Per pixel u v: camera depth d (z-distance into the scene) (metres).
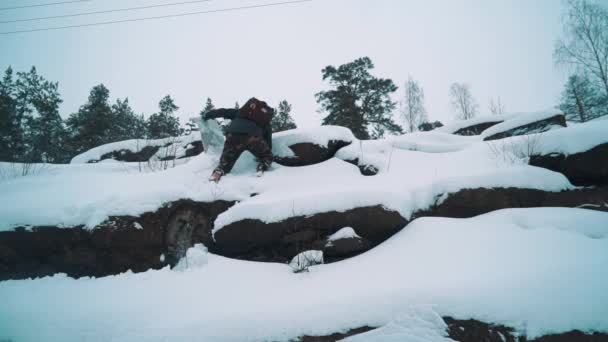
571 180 3.31
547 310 1.57
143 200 3.18
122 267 2.95
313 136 4.47
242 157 4.38
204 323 1.78
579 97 19.55
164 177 3.85
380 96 20.05
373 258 2.49
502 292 1.69
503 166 3.55
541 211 2.70
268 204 3.00
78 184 3.80
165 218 3.14
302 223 2.89
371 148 4.59
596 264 1.84
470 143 4.82
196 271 2.64
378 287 1.93
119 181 3.87
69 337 1.83
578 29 18.89
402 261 2.29
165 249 3.05
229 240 2.94
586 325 1.50
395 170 3.96
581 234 2.32
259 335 1.69
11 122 17.92
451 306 1.68
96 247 2.98
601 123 3.45
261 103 4.15
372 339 1.60
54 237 2.97
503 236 2.39
